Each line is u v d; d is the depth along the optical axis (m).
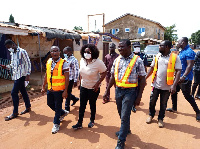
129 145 2.89
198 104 4.96
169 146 2.88
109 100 5.29
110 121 3.82
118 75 2.75
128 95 2.65
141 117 4.07
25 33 6.97
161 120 3.62
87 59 3.08
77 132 3.33
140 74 2.62
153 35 27.31
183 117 4.06
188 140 3.07
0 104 5.30
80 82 3.49
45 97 5.79
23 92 4.20
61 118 3.73
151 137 3.17
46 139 3.09
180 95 5.93
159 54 3.47
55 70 3.22
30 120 3.90
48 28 9.84
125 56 2.71
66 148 2.81
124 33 29.11
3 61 7.89
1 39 8.13
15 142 3.00
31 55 10.66
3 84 6.79
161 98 3.53
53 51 3.19
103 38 14.48
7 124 3.70
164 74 3.33
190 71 3.71
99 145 2.89
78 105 4.91
